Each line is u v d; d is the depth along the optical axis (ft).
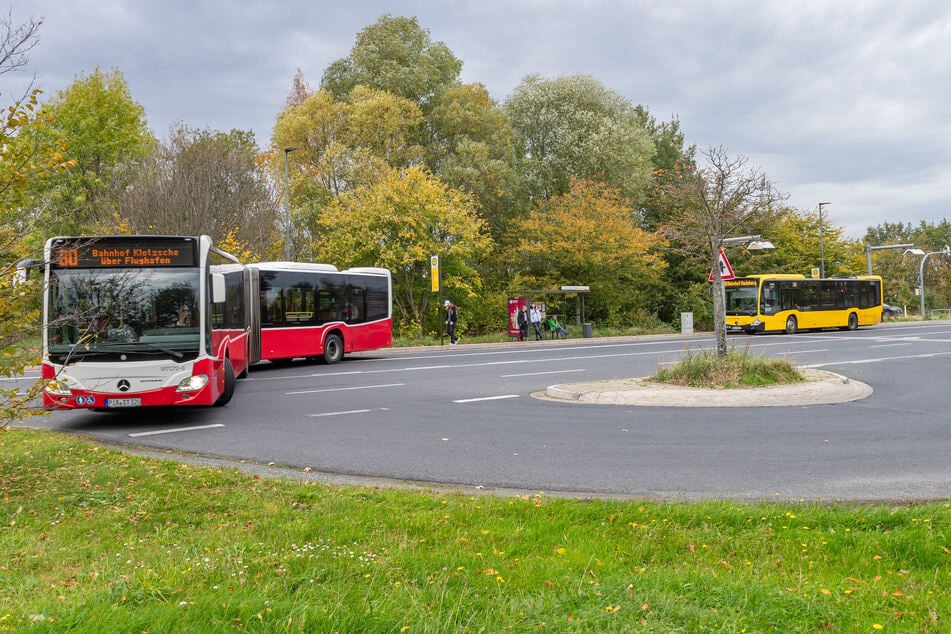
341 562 15.19
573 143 156.15
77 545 17.11
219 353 41.91
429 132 153.79
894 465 26.58
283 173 133.80
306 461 28.53
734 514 18.97
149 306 36.83
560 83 161.99
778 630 11.74
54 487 23.36
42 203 26.32
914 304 238.27
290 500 21.49
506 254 145.79
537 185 157.99
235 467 26.71
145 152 133.39
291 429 36.01
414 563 15.08
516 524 18.58
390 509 20.12
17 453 29.32
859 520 18.44
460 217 119.34
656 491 23.29
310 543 16.65
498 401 45.85
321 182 135.23
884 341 100.12
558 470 26.45
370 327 81.35
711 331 152.87
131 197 108.47
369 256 116.98
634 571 14.85
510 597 13.12
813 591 13.32
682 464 27.17
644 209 174.29
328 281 76.54
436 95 154.10
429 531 17.98
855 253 195.93
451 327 110.52
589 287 133.18
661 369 52.06
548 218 144.56
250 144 153.79
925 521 17.95
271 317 70.28
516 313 121.39
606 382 51.85
